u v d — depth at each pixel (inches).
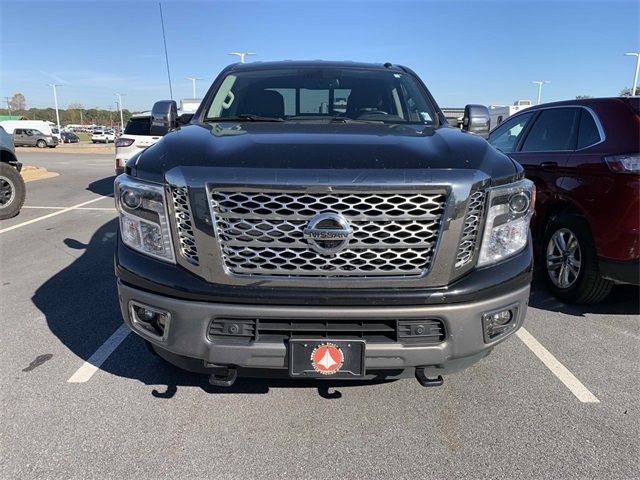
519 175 103.0
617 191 151.9
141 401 118.3
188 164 93.8
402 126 128.1
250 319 93.4
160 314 97.8
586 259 165.3
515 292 99.4
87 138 3403.1
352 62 169.0
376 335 95.3
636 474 95.5
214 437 105.7
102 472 95.2
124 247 103.3
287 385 125.3
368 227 90.9
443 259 92.4
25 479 93.2
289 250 91.4
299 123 129.6
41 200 417.7
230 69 164.4
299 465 97.7
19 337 151.7
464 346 95.8
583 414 114.7
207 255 92.4
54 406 116.0
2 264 228.1
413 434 107.3
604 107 167.3
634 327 162.1
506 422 111.6
